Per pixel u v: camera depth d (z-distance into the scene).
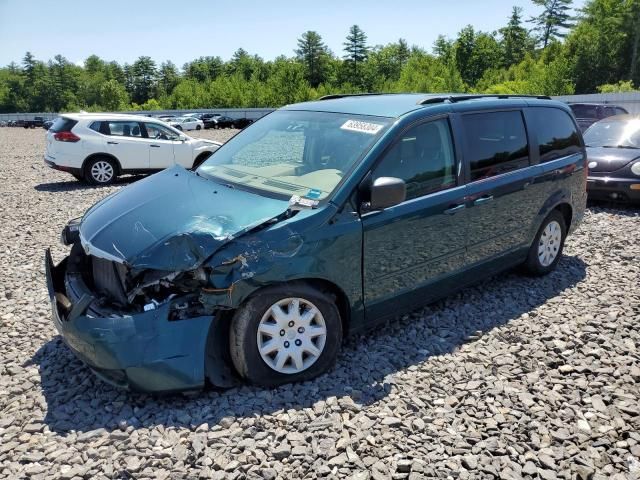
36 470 2.82
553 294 5.28
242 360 3.44
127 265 3.26
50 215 9.16
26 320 4.70
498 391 3.58
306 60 113.38
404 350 4.12
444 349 4.15
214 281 3.24
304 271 3.50
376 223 3.86
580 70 75.12
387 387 3.61
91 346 3.22
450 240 4.46
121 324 3.19
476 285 5.48
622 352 4.12
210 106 95.12
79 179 13.10
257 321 3.43
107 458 2.93
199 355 3.26
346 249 3.71
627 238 7.17
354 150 4.04
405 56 121.94
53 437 3.10
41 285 5.61
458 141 4.54
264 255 3.36
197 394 3.48
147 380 3.19
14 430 3.16
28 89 141.12
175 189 4.10
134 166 13.12
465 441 3.10
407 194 4.12
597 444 3.09
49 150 12.59
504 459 2.96
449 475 2.83
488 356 4.05
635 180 8.60
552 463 2.93
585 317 4.73
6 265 6.31
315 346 3.67
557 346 4.19
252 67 127.44
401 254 4.08
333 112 4.61
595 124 10.62
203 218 3.51
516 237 5.18
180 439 3.06
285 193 3.87
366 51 103.00
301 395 3.49
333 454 2.96
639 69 73.75
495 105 5.00
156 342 3.19
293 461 2.92
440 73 83.94
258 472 2.83
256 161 4.45
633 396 3.56
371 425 3.21
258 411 3.32
